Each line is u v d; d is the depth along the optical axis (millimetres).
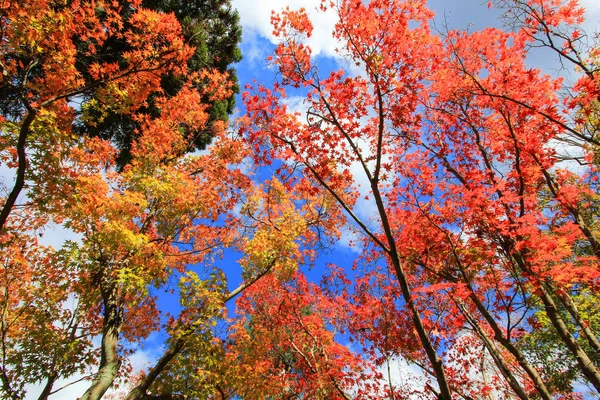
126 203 8008
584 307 9062
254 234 10297
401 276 5852
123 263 8094
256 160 8266
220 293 8508
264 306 11961
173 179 9203
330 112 7320
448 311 8531
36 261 8391
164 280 7922
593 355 9234
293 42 7668
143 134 11070
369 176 6504
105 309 7965
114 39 11625
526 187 8406
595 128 7453
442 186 8055
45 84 6566
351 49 7090
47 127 6352
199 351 7711
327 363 9734
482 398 9391
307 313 12211
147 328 10789
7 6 5633
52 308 7836
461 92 9117
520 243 6020
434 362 5234
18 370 6613
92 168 8047
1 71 6055
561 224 8320
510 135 7930
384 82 6824
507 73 8414
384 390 10312
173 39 7836
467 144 10008
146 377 7488
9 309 8445
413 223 8000
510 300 6262
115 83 7109
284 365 11406
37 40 6137
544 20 7281
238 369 8875
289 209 10594
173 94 13672
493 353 6438
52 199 6539
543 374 10227
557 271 5824
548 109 7480
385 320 9672
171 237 9414
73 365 7066
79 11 7145
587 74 6992
